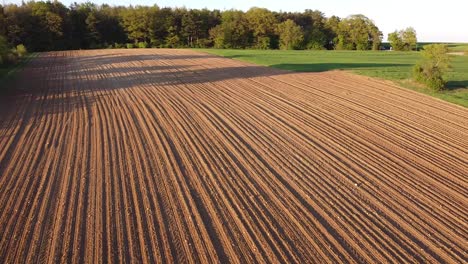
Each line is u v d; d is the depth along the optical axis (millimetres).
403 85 24172
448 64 23688
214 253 7980
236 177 11398
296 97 21672
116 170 11867
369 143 14336
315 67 33531
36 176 11539
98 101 21031
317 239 8469
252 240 8414
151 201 10008
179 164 12305
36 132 15727
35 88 25297
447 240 8523
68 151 13523
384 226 9000
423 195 10477
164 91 23594
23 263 7684
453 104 19750
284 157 12945
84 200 10070
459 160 12883
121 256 7879
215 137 14906
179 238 8477
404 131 15727
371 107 19344
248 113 18328
